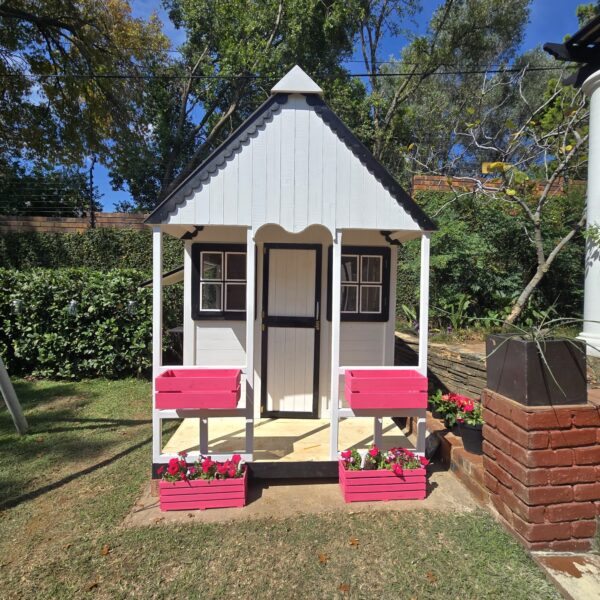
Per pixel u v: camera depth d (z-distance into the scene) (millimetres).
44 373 6379
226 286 4297
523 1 14156
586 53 3967
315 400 4297
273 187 3080
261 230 4242
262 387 4293
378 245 4355
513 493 2523
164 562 2316
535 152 6848
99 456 3701
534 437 2348
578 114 5777
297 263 4281
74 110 11781
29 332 6344
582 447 2387
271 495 3082
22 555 2367
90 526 2650
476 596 2074
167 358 7020
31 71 11477
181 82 14836
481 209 6934
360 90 13953
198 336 4301
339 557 2371
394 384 3062
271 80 12742
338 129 3123
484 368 4148
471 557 2355
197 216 3027
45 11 10945
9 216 9977
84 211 10969
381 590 2119
